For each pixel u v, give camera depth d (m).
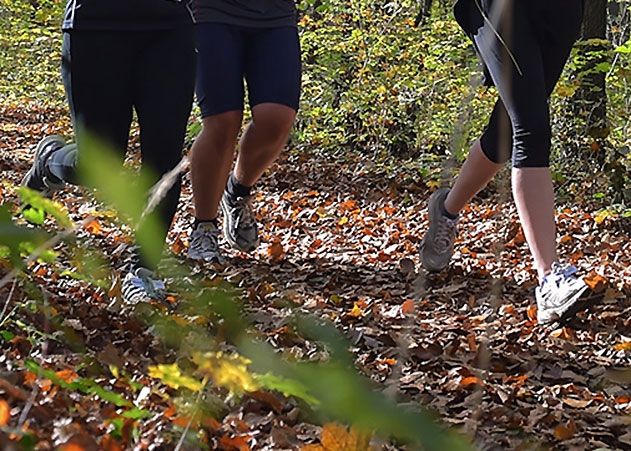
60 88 23.89
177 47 4.72
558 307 4.47
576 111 9.88
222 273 5.59
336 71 13.73
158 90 4.68
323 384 0.70
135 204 0.78
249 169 6.10
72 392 2.55
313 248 7.38
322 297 5.43
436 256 5.84
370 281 6.01
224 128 5.57
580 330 4.68
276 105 5.54
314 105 13.95
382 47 13.22
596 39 9.87
